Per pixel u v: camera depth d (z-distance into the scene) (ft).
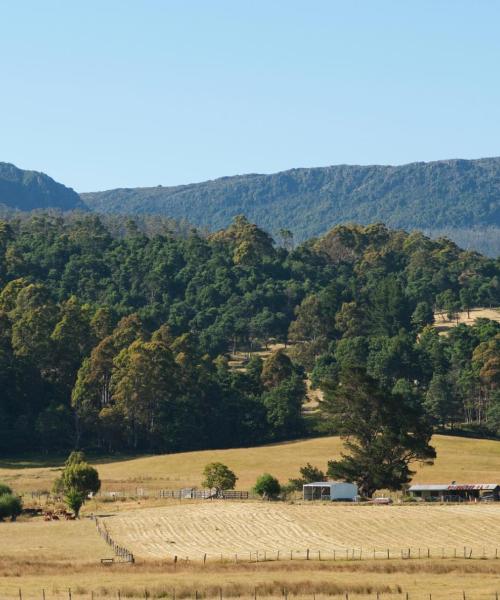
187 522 469.16
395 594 296.10
